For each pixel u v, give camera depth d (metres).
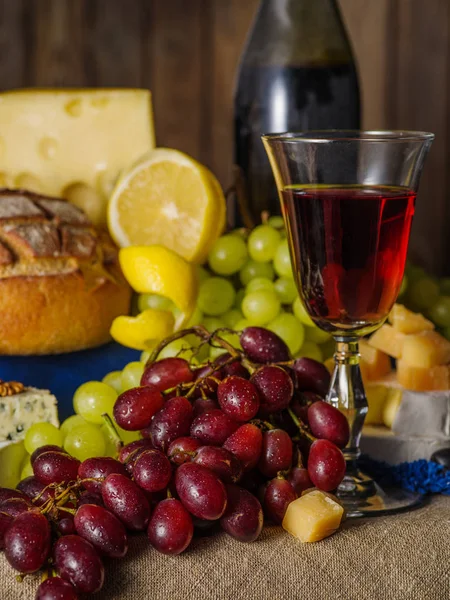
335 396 0.73
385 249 0.69
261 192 0.95
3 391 0.75
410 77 1.23
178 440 0.67
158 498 0.66
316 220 0.69
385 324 0.83
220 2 1.21
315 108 0.94
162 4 1.21
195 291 0.81
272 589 0.65
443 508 0.72
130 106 0.94
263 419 0.70
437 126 1.24
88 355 0.84
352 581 0.66
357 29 1.23
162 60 1.22
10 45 1.20
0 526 0.65
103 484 0.65
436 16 1.22
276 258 0.83
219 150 1.24
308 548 0.66
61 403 0.83
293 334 0.81
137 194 0.88
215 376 0.70
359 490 0.73
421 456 0.78
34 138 0.94
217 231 0.86
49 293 0.82
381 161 0.69
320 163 0.69
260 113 0.94
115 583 0.64
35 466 0.68
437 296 0.89
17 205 0.84
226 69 1.22
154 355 0.72
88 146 0.94
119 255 0.83
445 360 0.80
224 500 0.64
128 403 0.69
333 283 0.70
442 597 0.66
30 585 0.64
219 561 0.65
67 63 1.21
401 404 0.79
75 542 0.63
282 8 0.94
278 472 0.68
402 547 0.67
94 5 1.20
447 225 1.26
